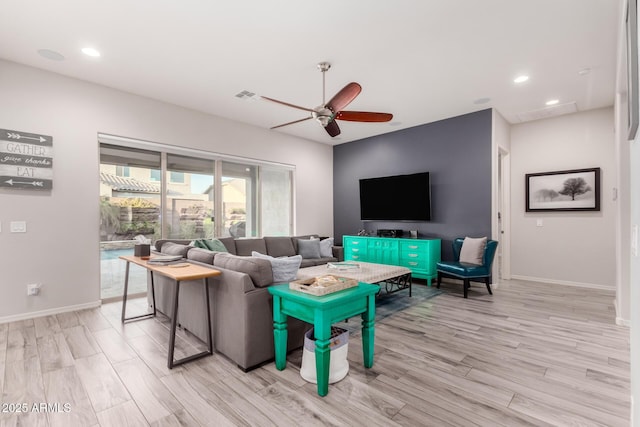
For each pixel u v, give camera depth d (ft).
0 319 10.18
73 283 11.57
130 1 7.54
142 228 13.93
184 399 6.08
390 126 17.85
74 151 11.62
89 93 12.00
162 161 14.33
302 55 10.13
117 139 12.71
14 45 9.46
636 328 3.97
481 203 15.21
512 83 12.21
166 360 7.68
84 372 7.09
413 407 5.82
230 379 6.81
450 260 16.24
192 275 7.18
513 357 7.82
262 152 18.01
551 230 16.19
